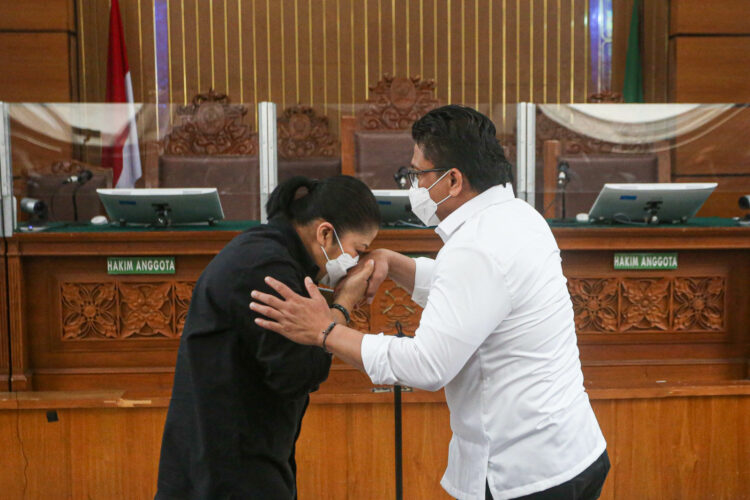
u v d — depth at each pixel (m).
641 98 6.09
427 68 6.17
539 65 6.20
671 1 5.87
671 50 5.88
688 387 2.73
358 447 2.70
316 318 1.41
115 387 3.13
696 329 3.25
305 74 6.14
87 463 2.63
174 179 3.51
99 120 3.39
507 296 1.43
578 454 1.49
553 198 3.54
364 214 1.52
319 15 6.10
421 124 1.57
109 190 3.14
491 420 1.49
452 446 1.62
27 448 2.62
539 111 3.51
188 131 3.52
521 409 1.47
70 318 3.12
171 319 3.14
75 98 5.88
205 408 1.42
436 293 1.45
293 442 1.62
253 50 6.10
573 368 1.54
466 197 1.56
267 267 1.43
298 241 1.53
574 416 1.50
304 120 3.70
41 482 2.63
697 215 3.66
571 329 1.57
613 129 3.52
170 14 6.04
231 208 3.56
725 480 2.75
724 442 2.75
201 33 6.06
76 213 3.37
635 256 3.20
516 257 1.44
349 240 1.53
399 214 3.20
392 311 3.14
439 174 1.55
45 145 3.31
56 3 5.68
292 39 6.11
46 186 3.32
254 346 1.42
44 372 3.11
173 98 6.09
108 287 3.12
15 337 3.05
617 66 6.20
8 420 2.62
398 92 3.77
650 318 3.22
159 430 2.64
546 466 1.47
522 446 1.48
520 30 6.16
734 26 5.77
